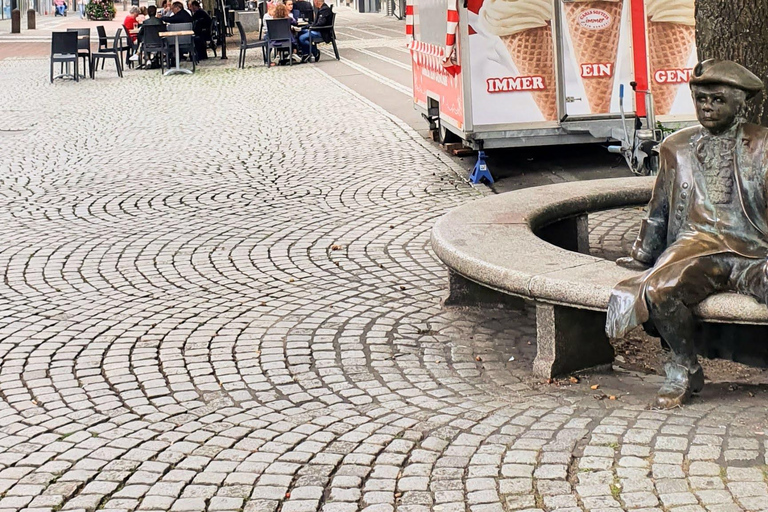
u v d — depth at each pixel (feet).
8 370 19.07
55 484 14.17
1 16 200.13
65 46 77.87
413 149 43.52
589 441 14.57
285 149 44.93
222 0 107.76
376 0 192.75
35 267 26.68
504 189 35.45
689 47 35.86
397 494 13.44
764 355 16.81
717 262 15.71
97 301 23.52
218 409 16.89
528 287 17.21
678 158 16.67
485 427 15.48
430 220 30.78
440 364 18.83
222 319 21.88
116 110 60.54
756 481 12.89
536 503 12.90
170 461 14.84
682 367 16.05
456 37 35.60
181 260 27.04
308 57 87.71
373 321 21.47
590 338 18.01
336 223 30.76
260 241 28.86
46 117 58.13
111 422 16.44
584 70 35.65
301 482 13.97
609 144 40.32
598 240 27.30
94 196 36.06
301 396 17.38
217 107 60.34
